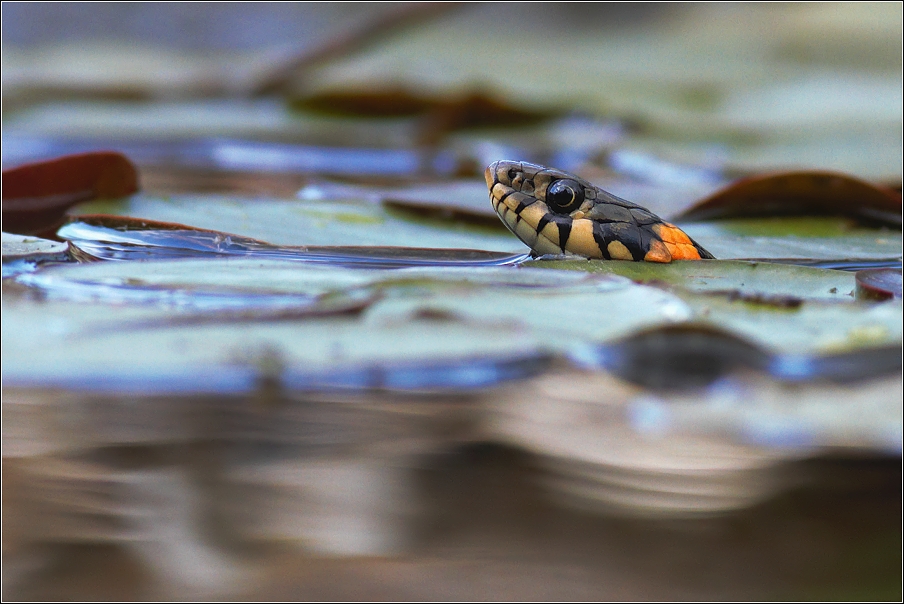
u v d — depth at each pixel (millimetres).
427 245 804
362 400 764
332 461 754
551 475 754
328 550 746
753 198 825
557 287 760
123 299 756
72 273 765
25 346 741
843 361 746
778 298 759
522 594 743
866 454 753
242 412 761
